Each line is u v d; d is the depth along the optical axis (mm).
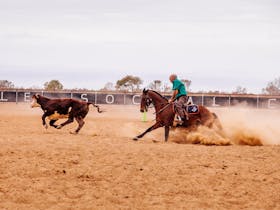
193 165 11789
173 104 17078
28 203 8875
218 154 13297
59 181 10305
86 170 11141
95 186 10039
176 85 17266
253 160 12555
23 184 9961
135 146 14289
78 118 18922
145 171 11148
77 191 9641
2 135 16672
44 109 18750
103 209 8602
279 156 13141
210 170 11352
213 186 10219
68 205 8773
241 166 11812
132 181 10414
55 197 9211
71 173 10891
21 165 11375
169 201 9172
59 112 18766
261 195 9656
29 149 13227
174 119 17062
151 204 8969
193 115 17266
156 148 13992
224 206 8969
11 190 9547
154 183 10320
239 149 14367
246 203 9188
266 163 12203
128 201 9117
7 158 12070
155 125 17047
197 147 14625
